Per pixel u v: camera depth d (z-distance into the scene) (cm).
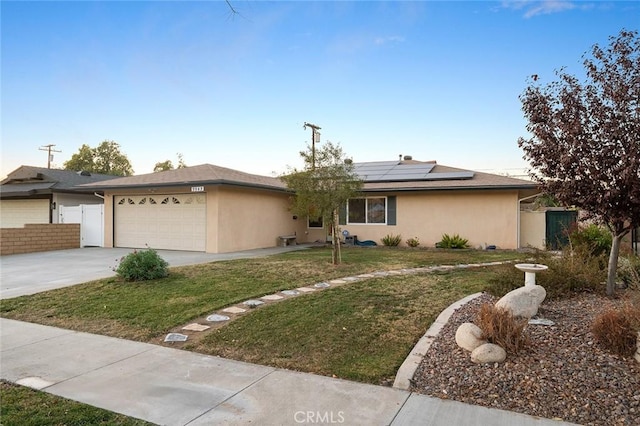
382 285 827
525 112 606
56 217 2044
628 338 392
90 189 1681
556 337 448
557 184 579
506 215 1627
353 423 308
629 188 516
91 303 702
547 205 1795
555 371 371
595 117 548
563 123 556
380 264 1149
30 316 641
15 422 309
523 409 323
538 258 810
